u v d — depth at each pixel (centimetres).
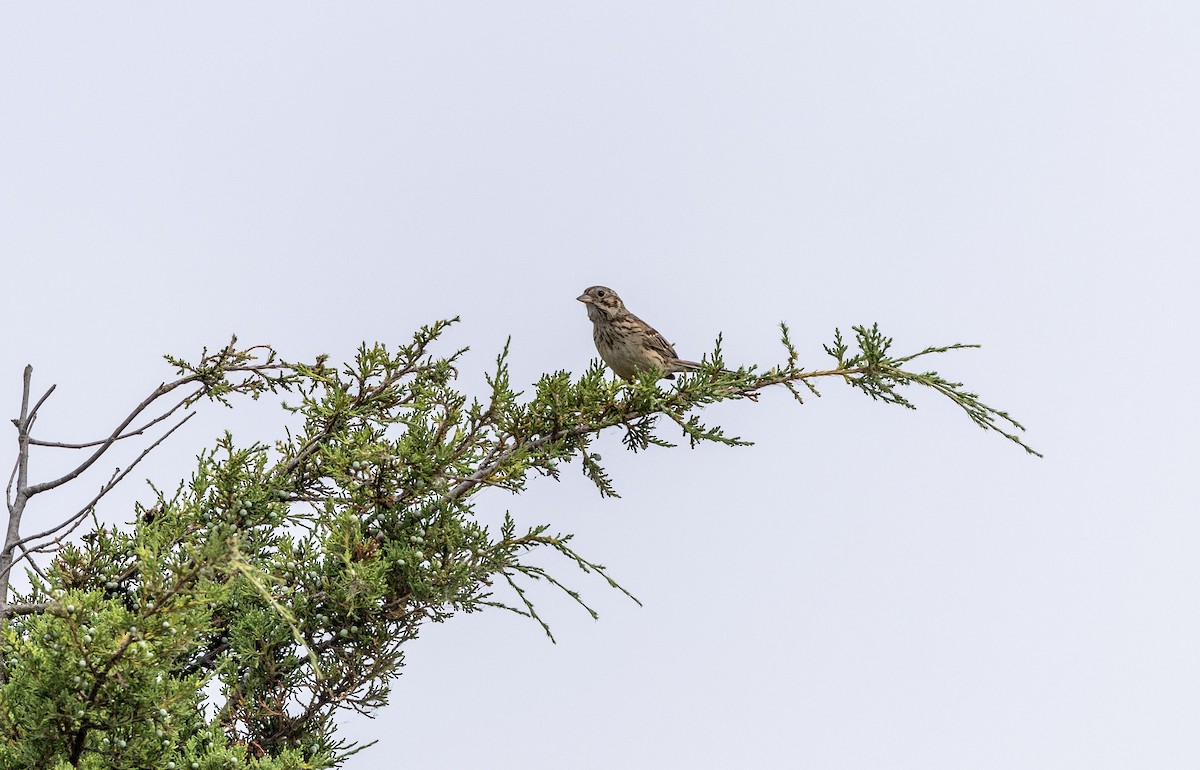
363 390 1215
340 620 1112
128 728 900
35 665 873
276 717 1098
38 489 1084
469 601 1124
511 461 1162
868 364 1177
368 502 1152
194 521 1109
